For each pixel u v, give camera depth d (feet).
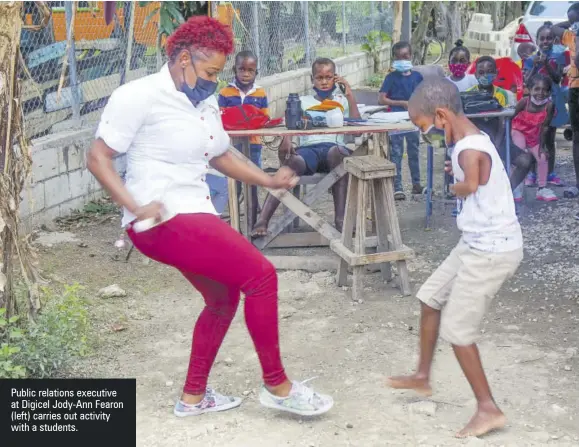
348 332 16.80
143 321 17.58
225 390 14.34
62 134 24.81
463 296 12.17
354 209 19.04
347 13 47.09
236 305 13.00
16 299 15.25
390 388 14.19
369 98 27.73
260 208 24.49
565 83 27.35
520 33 39.09
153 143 11.85
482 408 12.45
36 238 22.63
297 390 12.91
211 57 11.68
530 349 15.71
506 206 12.18
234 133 19.84
